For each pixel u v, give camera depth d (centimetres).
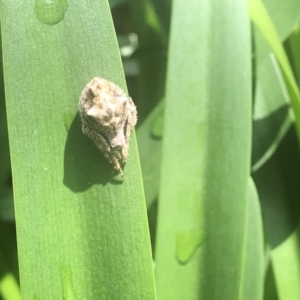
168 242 5
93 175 5
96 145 5
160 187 5
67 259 5
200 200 5
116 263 5
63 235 5
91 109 5
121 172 5
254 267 6
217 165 5
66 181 5
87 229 5
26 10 5
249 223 6
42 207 5
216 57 6
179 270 5
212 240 5
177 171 5
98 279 5
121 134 5
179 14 6
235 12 6
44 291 5
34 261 5
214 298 5
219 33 6
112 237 5
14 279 6
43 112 5
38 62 5
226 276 5
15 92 5
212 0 6
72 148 5
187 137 5
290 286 6
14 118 5
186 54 6
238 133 5
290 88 6
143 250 5
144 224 5
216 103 5
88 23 5
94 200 5
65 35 5
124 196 5
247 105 5
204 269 5
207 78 6
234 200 5
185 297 5
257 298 6
